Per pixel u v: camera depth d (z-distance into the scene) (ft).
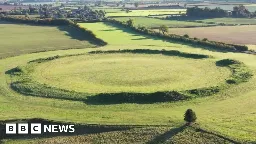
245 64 256.93
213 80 219.00
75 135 152.15
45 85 208.85
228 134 147.23
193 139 143.84
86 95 191.42
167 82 216.13
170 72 238.07
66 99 189.37
